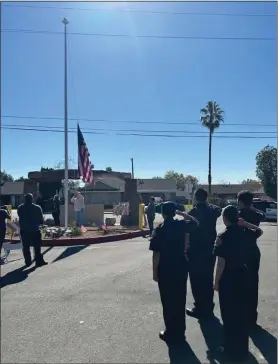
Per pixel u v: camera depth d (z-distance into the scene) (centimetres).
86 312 650
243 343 471
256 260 574
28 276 927
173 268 537
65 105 1911
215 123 5731
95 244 1509
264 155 7800
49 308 672
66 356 484
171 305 533
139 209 2102
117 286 822
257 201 3117
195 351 500
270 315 636
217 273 493
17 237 1578
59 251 1330
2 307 679
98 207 2252
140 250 1328
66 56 1909
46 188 3738
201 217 648
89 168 1953
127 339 537
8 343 523
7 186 6850
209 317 633
